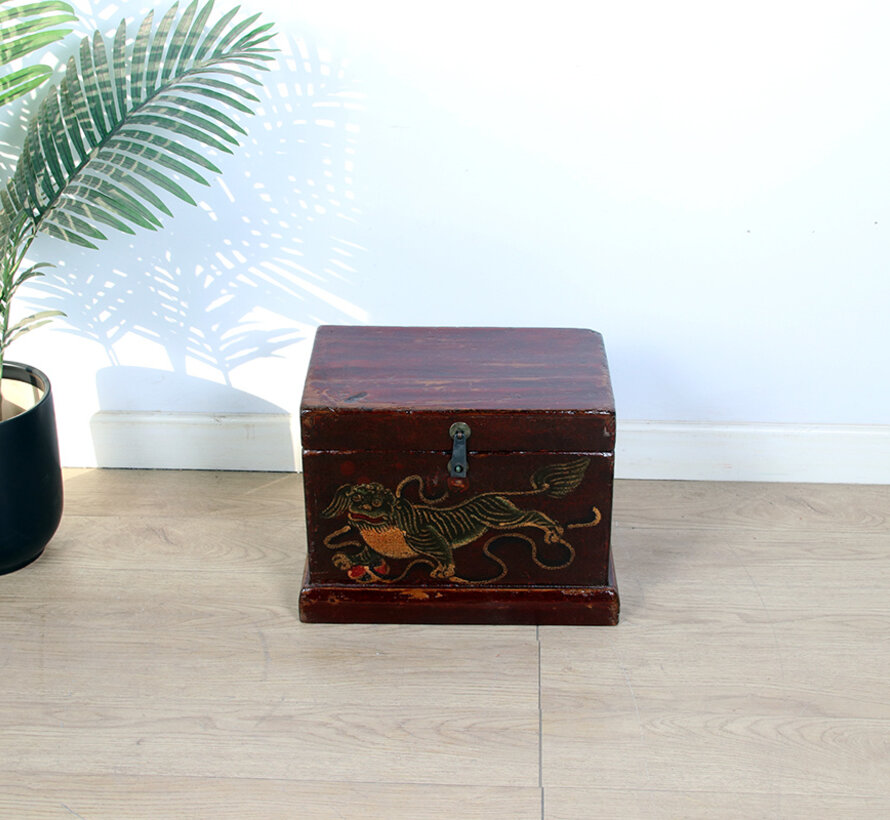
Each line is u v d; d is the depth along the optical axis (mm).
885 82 2023
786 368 2305
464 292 2266
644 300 2250
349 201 2182
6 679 1860
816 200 2131
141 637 1959
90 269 2258
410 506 1903
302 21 2027
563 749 1724
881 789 1647
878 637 1952
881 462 2383
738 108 2061
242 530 2266
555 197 2158
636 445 2404
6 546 2033
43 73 1943
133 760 1703
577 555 1947
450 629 1986
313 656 1919
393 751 1723
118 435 2441
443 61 2047
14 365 2123
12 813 1611
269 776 1678
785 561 2156
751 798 1633
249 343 2338
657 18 1995
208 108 1932
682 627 1982
